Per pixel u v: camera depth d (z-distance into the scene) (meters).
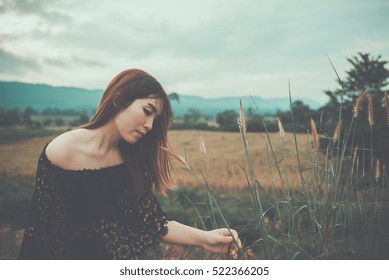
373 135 1.59
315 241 1.44
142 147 1.63
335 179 1.41
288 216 1.46
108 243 1.50
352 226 1.49
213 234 1.60
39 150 51.81
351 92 28.64
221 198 10.45
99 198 1.48
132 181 1.60
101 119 1.50
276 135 15.12
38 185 1.40
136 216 1.62
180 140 53.88
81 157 1.47
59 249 1.39
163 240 1.67
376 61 31.03
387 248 1.46
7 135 64.56
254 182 1.41
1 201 12.91
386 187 1.51
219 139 57.00
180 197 11.13
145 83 1.43
